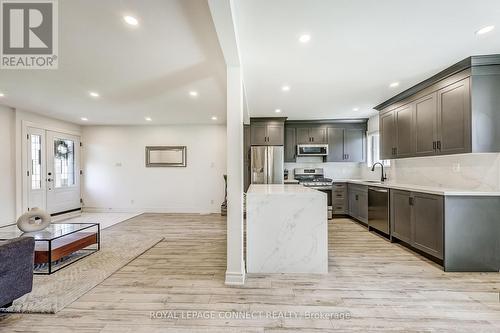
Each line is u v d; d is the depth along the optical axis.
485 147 2.65
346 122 5.91
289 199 2.73
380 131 4.61
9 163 4.72
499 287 2.34
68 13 1.83
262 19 1.92
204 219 5.60
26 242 2.05
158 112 5.12
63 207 5.99
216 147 6.49
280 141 5.66
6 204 4.66
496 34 2.17
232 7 1.67
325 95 3.94
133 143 6.57
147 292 2.26
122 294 2.22
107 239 3.98
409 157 3.76
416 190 3.18
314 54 2.53
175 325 1.79
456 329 1.73
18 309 1.95
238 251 2.46
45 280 2.49
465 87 2.73
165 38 2.21
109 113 5.20
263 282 2.48
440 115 3.10
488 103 2.64
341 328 1.75
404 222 3.46
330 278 2.56
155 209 6.55
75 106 4.61
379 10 1.82
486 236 2.67
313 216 2.72
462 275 2.60
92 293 2.24
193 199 6.53
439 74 3.03
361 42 2.30
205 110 4.94
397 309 1.98
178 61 2.69
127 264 2.93
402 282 2.45
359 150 5.89
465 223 2.68
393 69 2.92
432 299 2.13
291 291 2.29
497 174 2.75
